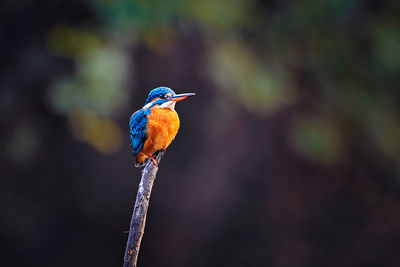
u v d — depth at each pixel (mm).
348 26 14570
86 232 13992
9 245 13344
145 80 13359
